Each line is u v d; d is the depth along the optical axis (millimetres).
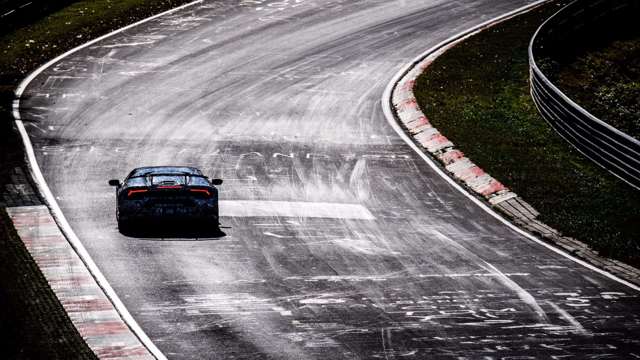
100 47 137250
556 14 142500
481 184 90000
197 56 135250
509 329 55344
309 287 61438
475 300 60469
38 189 82000
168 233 71875
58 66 127250
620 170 93062
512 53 140875
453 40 147875
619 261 72125
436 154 99500
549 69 132250
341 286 61938
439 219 79938
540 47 135875
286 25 153375
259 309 56875
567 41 146625
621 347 53062
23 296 56594
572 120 102875
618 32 157125
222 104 114750
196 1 166125
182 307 56594
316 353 50219
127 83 121562
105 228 72188
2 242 67000
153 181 71062
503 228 78562
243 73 128500
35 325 52125
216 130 104500
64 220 73812
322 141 102438
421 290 61969
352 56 138375
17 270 61281
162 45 139875
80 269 62375
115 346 49906
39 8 150250
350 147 100750
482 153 98625
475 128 108188
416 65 135000
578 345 53125
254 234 72750
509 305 59844
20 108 108750
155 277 61781
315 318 55781
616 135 93312
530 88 123688
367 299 59625
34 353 48094
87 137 99625
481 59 137750
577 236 76875
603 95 129625
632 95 131500
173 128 104562
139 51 136375
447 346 52062
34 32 142500
